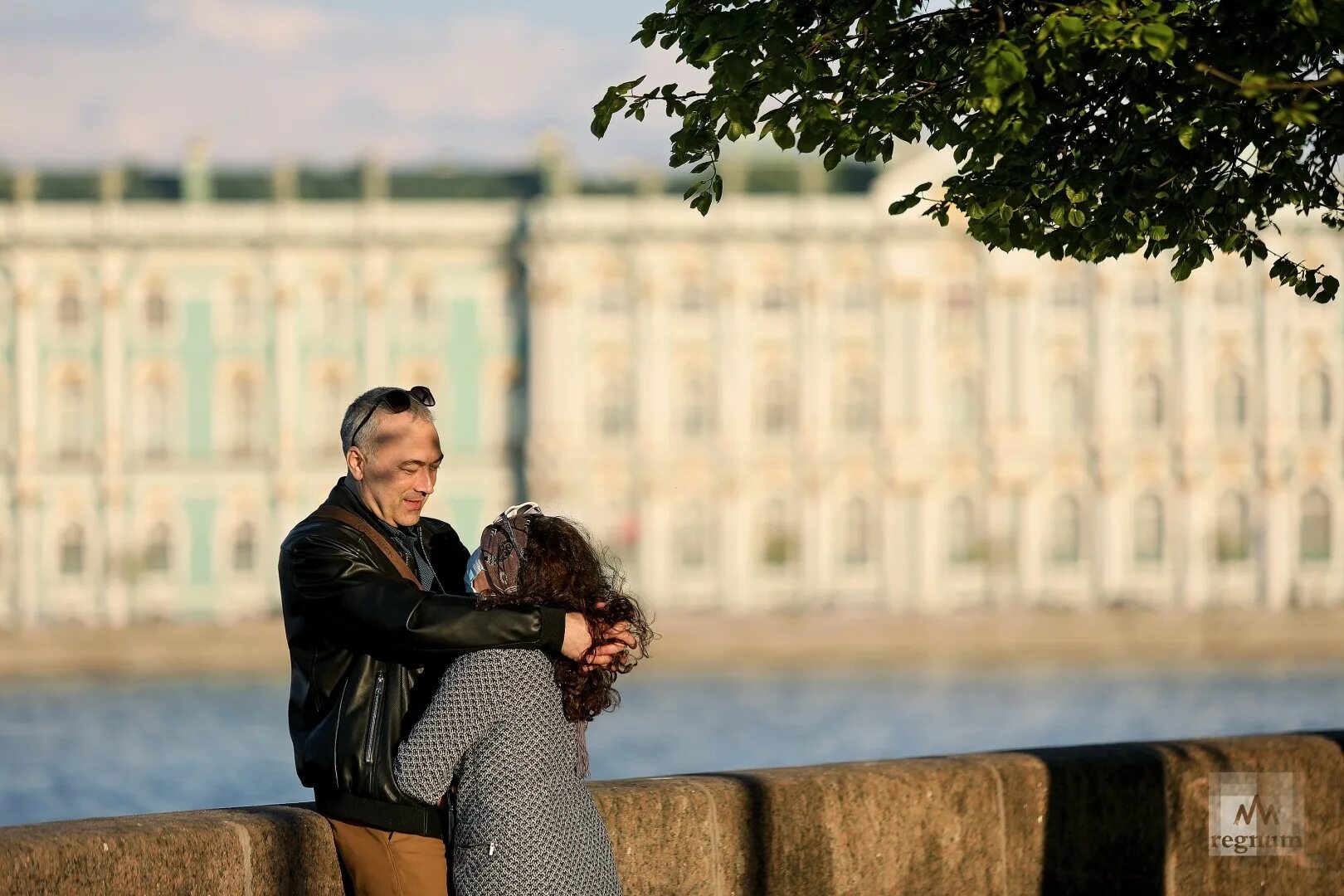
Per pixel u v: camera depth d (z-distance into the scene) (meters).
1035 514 103.75
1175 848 10.77
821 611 102.94
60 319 105.75
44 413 105.56
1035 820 10.27
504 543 7.14
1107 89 10.49
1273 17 9.37
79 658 90.81
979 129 10.12
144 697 79.75
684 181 108.75
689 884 8.95
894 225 103.69
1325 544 103.88
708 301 105.31
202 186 107.50
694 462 104.44
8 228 104.94
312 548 7.14
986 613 99.06
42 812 48.25
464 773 6.89
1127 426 103.88
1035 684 78.75
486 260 106.38
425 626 6.82
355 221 106.06
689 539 104.75
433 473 7.55
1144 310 104.00
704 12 10.16
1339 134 10.36
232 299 106.31
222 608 104.81
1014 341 103.81
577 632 6.92
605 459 104.69
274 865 7.62
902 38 10.41
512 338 106.00
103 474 104.69
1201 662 88.69
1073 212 10.73
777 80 9.71
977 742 59.47
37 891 6.79
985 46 9.61
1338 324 103.38
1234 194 10.75
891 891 9.70
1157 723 62.44
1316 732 11.75
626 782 9.12
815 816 9.45
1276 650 92.25
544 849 6.77
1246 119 10.23
